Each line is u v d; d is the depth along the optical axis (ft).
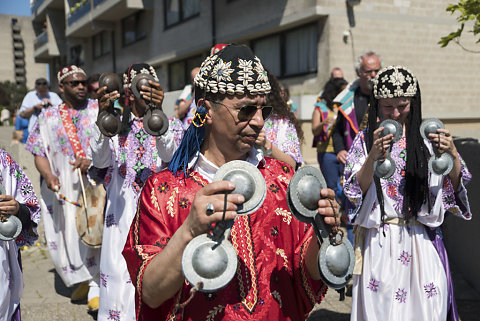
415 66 37.65
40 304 14.60
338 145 15.03
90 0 67.87
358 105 14.80
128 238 5.11
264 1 39.32
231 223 4.00
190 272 3.94
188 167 5.12
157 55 58.08
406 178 8.69
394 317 8.73
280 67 39.86
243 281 4.86
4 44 146.20
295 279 5.29
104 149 10.39
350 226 15.25
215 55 4.82
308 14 34.65
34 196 8.51
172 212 4.95
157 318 4.96
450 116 38.99
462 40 39.09
